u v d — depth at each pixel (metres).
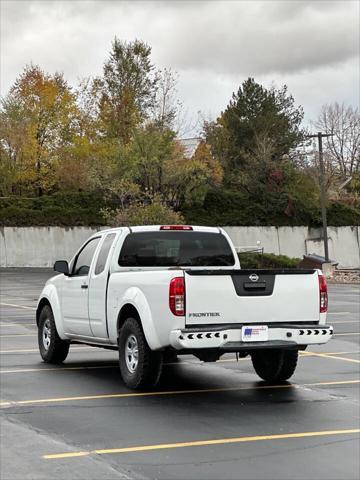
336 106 93.94
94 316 11.07
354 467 6.39
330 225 68.31
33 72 61.22
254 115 72.94
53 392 9.90
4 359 13.15
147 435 7.52
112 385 10.46
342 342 15.77
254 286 9.52
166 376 11.33
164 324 9.28
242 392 9.98
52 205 58.78
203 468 6.34
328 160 76.94
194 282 9.24
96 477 6.07
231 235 63.38
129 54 64.25
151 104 64.25
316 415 8.48
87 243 11.97
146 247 11.02
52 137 61.69
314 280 9.95
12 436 7.46
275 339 9.58
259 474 6.18
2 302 28.11
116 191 52.72
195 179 57.25
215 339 9.19
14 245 56.72
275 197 65.94
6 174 58.50
